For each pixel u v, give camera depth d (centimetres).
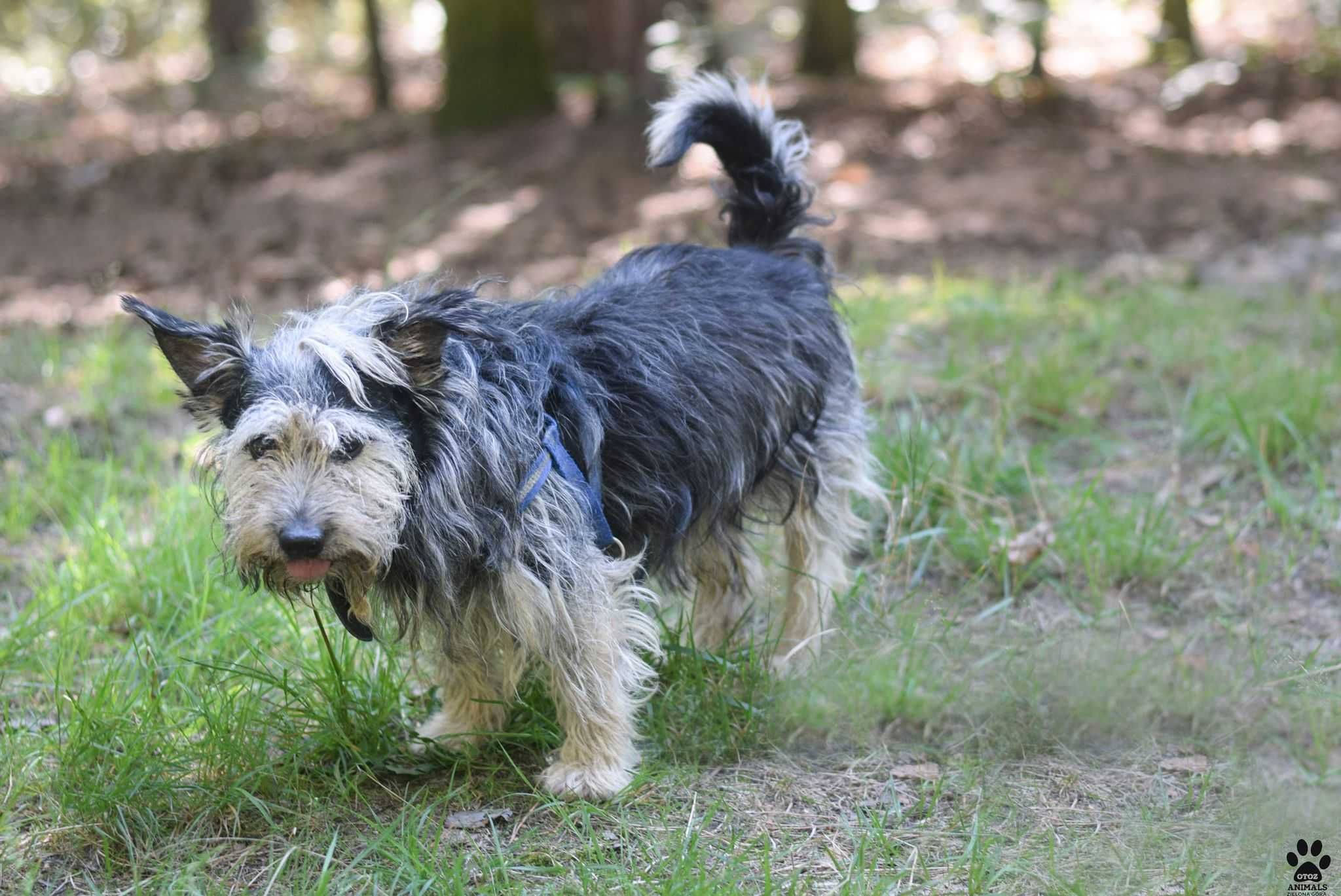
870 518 659
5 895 422
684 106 573
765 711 515
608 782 471
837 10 1970
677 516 489
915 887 420
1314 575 627
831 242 1196
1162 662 545
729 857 428
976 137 1616
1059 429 769
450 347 427
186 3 2828
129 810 452
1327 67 1906
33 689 532
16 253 1264
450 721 509
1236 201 1297
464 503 420
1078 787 481
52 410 802
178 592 590
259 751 479
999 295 974
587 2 1698
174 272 1164
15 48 2658
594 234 1223
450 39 1683
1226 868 429
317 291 1079
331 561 400
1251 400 762
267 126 1978
